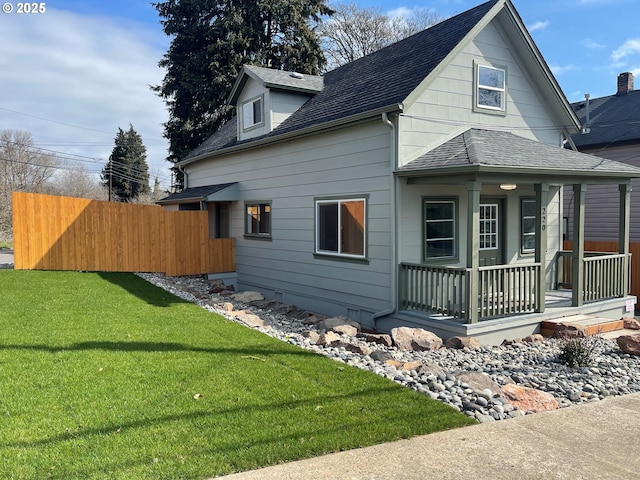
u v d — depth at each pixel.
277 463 3.58
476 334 7.91
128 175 53.84
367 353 6.95
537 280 8.75
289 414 4.41
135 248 14.80
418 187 9.30
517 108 10.94
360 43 35.38
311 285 11.62
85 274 13.50
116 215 14.59
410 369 6.07
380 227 9.38
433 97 9.44
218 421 4.21
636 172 9.73
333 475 3.43
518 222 11.14
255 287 14.22
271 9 25.38
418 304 8.80
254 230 14.28
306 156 11.59
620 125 16.86
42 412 4.29
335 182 10.59
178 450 3.67
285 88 13.28
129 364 5.70
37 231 13.74
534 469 3.60
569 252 11.55
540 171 8.21
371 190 9.57
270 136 12.52
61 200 13.99
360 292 10.02
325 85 14.09
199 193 15.27
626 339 7.38
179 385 5.07
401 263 9.05
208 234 16.58
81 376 5.23
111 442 3.77
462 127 9.93
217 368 5.69
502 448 3.94
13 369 5.38
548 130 11.55
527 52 10.65
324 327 9.28
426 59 10.03
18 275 12.52
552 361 6.86
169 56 25.83
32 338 6.70
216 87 24.38
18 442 3.73
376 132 9.39
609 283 9.98
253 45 25.41
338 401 4.76
